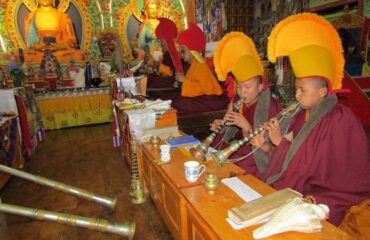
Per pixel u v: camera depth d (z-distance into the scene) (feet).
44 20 19.24
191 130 10.00
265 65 16.33
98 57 21.24
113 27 21.08
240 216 3.26
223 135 6.96
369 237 3.73
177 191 4.66
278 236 2.98
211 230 3.39
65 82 20.48
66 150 14.28
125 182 10.00
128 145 10.03
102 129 18.84
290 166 4.40
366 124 12.07
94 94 20.06
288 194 3.66
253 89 5.96
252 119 6.27
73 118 19.71
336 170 4.18
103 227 2.39
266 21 17.87
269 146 5.39
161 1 21.53
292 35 4.10
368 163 4.18
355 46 12.11
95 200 3.19
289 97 14.62
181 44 10.91
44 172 11.32
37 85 19.71
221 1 18.81
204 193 4.21
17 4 18.72
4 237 6.87
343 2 12.39
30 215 2.24
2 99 11.96
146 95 11.94
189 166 4.60
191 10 21.11
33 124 14.70
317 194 4.27
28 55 19.35
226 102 10.50
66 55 20.35
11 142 10.98
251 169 6.19
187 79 10.39
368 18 11.48
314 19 4.09
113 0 20.81
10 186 10.05
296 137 4.41
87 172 11.17
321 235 2.97
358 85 12.19
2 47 18.74
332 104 4.25
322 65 3.90
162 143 7.07
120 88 12.36
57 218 2.30
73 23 20.26
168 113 9.14
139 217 7.47
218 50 6.11
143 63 20.98
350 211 3.99
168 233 6.70
